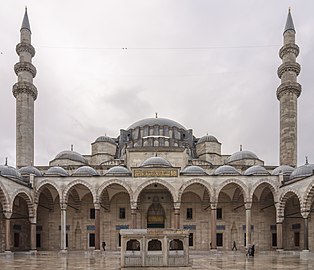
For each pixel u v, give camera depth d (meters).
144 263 25.77
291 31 69.19
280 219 53.47
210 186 54.78
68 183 55.38
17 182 50.53
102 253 51.72
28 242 60.78
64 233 54.28
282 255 47.56
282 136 66.75
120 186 60.50
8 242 47.47
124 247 25.92
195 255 48.03
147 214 62.97
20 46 69.75
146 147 66.00
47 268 28.64
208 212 62.84
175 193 54.59
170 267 25.38
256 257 43.19
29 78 69.19
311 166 50.75
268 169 67.19
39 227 62.38
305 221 47.16
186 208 63.22
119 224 62.84
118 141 79.12
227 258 41.16
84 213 63.62
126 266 25.66
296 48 68.75
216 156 71.88
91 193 59.03
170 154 64.81
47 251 57.91
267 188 59.47
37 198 54.97
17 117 66.94
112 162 68.38
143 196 63.25
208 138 72.94
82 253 52.69
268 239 60.62
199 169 58.47
